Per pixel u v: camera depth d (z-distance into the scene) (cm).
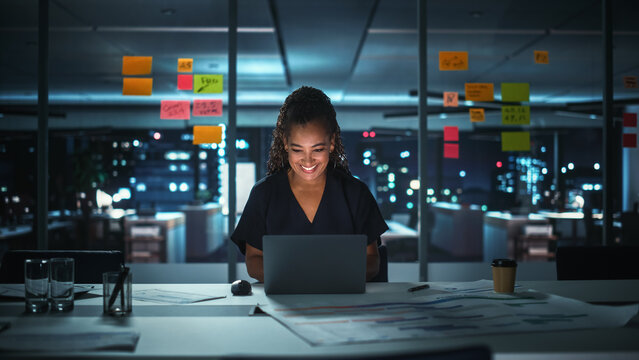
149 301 125
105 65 610
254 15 441
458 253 748
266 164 192
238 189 349
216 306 120
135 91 321
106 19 451
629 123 348
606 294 134
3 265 172
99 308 119
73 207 678
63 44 517
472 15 432
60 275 115
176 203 790
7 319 107
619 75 351
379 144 657
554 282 151
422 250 336
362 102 882
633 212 443
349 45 538
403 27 472
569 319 103
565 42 480
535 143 572
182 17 445
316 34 501
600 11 405
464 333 94
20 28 463
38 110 322
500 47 500
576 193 546
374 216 176
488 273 355
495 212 651
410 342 89
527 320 103
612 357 82
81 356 80
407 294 131
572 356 83
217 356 81
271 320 106
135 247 630
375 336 92
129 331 95
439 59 346
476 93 351
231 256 324
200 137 325
